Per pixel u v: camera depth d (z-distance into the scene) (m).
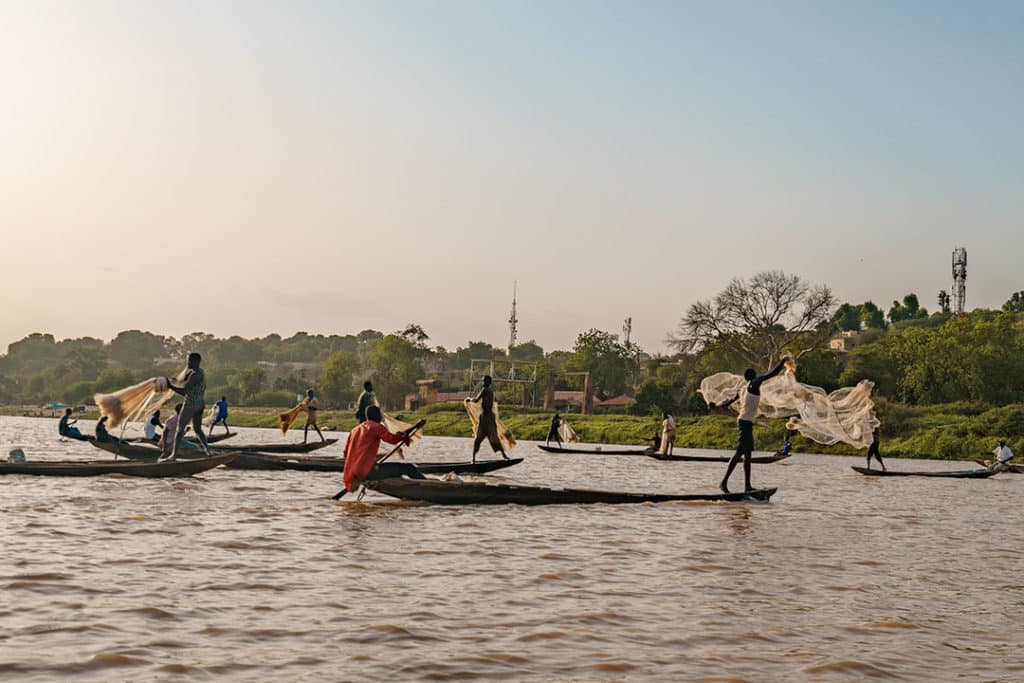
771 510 15.59
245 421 85.81
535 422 68.56
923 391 69.25
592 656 6.06
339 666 5.62
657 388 82.56
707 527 12.93
